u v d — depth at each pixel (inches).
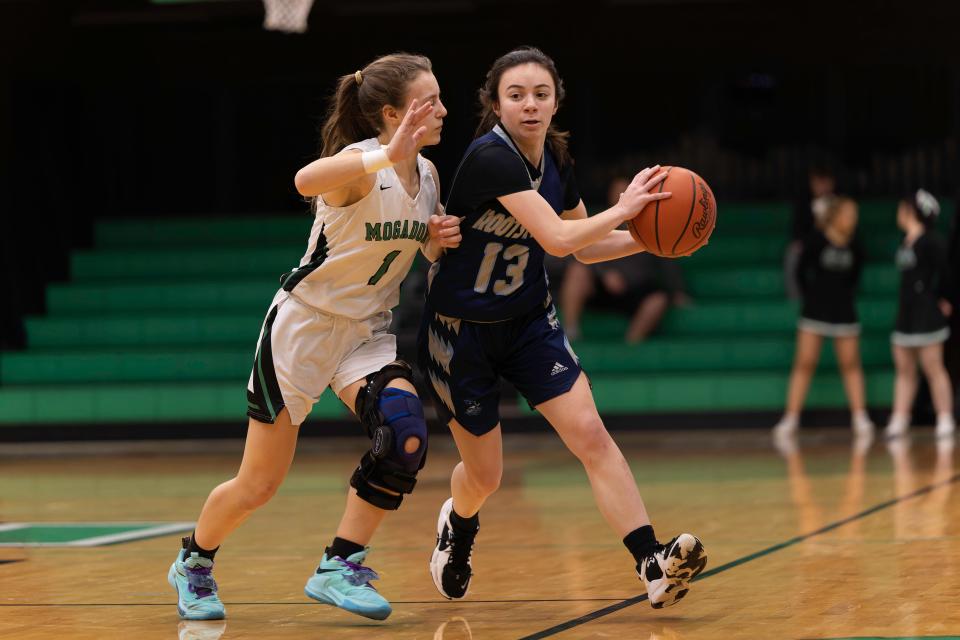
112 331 1392.7
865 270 1385.3
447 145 1596.9
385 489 390.6
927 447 1023.6
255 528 645.3
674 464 960.9
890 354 1305.4
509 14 1563.7
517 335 398.6
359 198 372.2
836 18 1533.0
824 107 1556.3
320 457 1096.8
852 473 842.8
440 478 893.2
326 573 395.9
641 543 383.9
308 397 389.7
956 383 1246.9
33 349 1395.2
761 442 1139.3
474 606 421.1
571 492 794.2
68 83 1541.6
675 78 1581.0
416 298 1405.0
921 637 351.3
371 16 1582.2
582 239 374.9
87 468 1044.5
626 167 1592.0
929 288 1149.1
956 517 609.3
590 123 1592.0
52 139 1515.7
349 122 392.2
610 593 437.4
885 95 1539.1
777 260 1454.2
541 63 388.2
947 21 1510.8
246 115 1630.2
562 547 556.1
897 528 578.9
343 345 391.2
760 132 1569.9
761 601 412.5
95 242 1546.5
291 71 1615.4
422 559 529.3
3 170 1418.6
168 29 1606.8
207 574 410.3
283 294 392.2
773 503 698.8
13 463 1103.6
